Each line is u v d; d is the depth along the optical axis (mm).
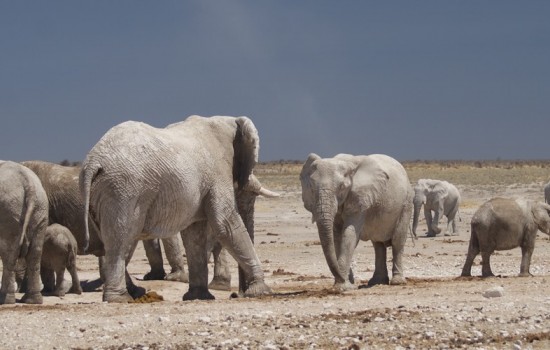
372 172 27312
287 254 44656
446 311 20375
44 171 27438
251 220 26469
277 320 19609
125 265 23469
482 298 22609
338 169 26531
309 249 47125
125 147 23047
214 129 25062
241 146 25359
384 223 27875
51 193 27281
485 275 30500
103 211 23078
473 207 76312
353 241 26797
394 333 18172
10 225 23922
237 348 17094
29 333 18719
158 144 23406
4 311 21688
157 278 31797
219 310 21219
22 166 24438
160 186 23312
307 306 21688
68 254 26453
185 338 17984
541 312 20234
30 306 22750
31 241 24375
